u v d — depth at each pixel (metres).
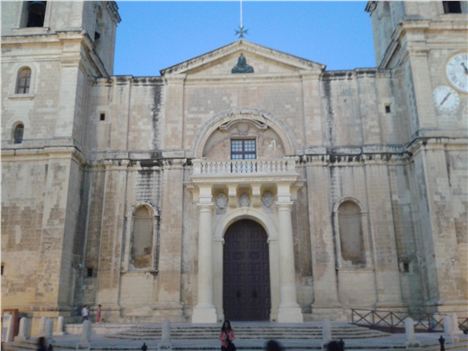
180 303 27.80
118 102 32.28
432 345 17.48
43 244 26.78
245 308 28.14
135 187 30.47
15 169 28.75
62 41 30.73
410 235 28.88
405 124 30.81
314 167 30.11
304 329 20.80
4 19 32.19
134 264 29.50
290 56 32.47
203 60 32.75
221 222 28.62
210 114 31.94
